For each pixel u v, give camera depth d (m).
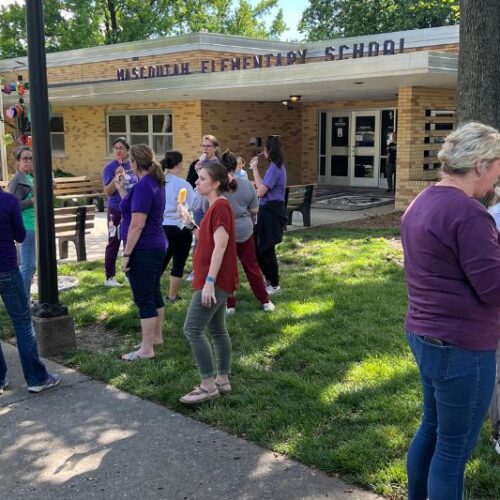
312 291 7.36
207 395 4.39
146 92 16.72
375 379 4.66
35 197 5.38
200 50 18.52
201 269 4.28
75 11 34.72
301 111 21.19
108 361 5.26
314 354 5.26
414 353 2.63
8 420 4.27
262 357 5.28
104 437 4.00
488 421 3.90
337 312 6.45
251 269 6.46
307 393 4.45
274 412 4.17
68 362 5.32
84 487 3.44
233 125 19.33
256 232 7.02
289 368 5.05
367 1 34.97
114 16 37.47
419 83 13.62
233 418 4.16
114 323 6.33
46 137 5.29
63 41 34.66
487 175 2.54
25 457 3.77
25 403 4.54
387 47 14.87
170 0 37.84
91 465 3.66
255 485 3.40
